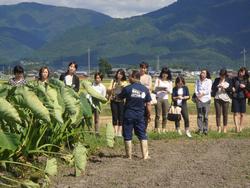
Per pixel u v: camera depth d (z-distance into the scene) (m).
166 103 15.65
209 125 21.09
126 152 11.67
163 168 10.51
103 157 11.80
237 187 8.98
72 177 9.59
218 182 9.32
